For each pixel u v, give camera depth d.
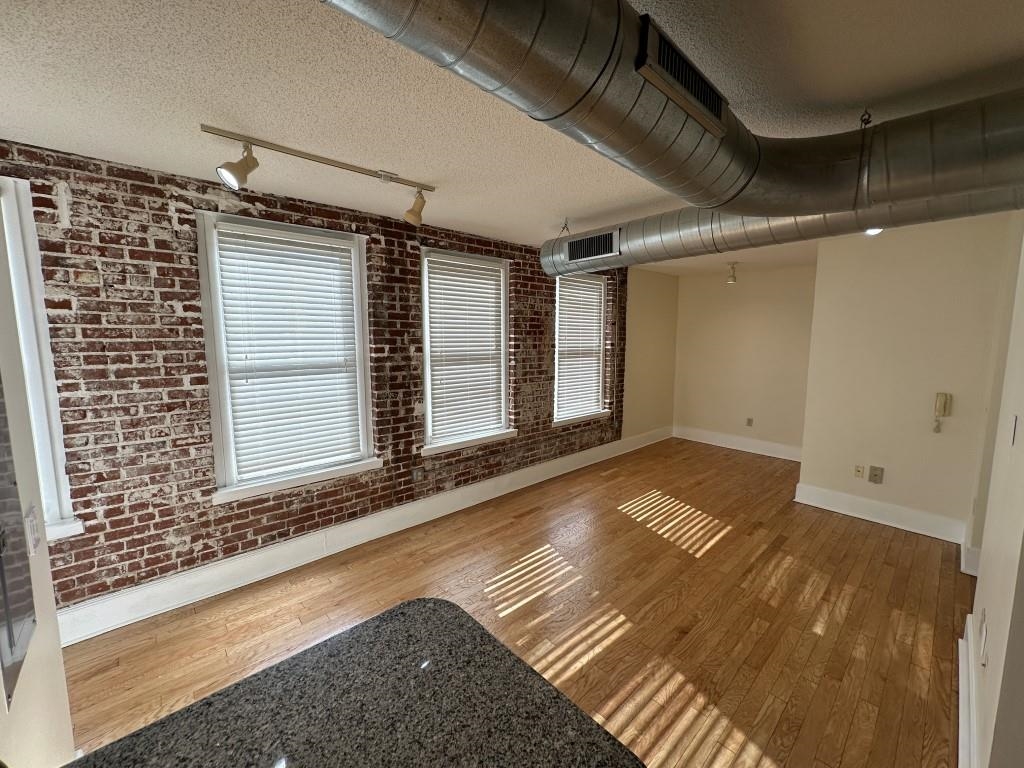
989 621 1.43
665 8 1.12
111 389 2.04
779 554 2.85
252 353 2.52
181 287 2.21
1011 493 1.33
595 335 4.87
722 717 1.63
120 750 0.68
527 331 4.05
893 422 3.23
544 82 0.95
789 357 5.04
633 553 2.86
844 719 1.62
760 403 5.29
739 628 2.12
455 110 1.57
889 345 3.22
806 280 4.88
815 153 1.58
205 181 2.26
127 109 1.55
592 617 2.21
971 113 1.36
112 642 2.01
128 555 2.13
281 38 1.18
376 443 3.06
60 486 1.96
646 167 1.34
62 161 1.88
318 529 2.80
